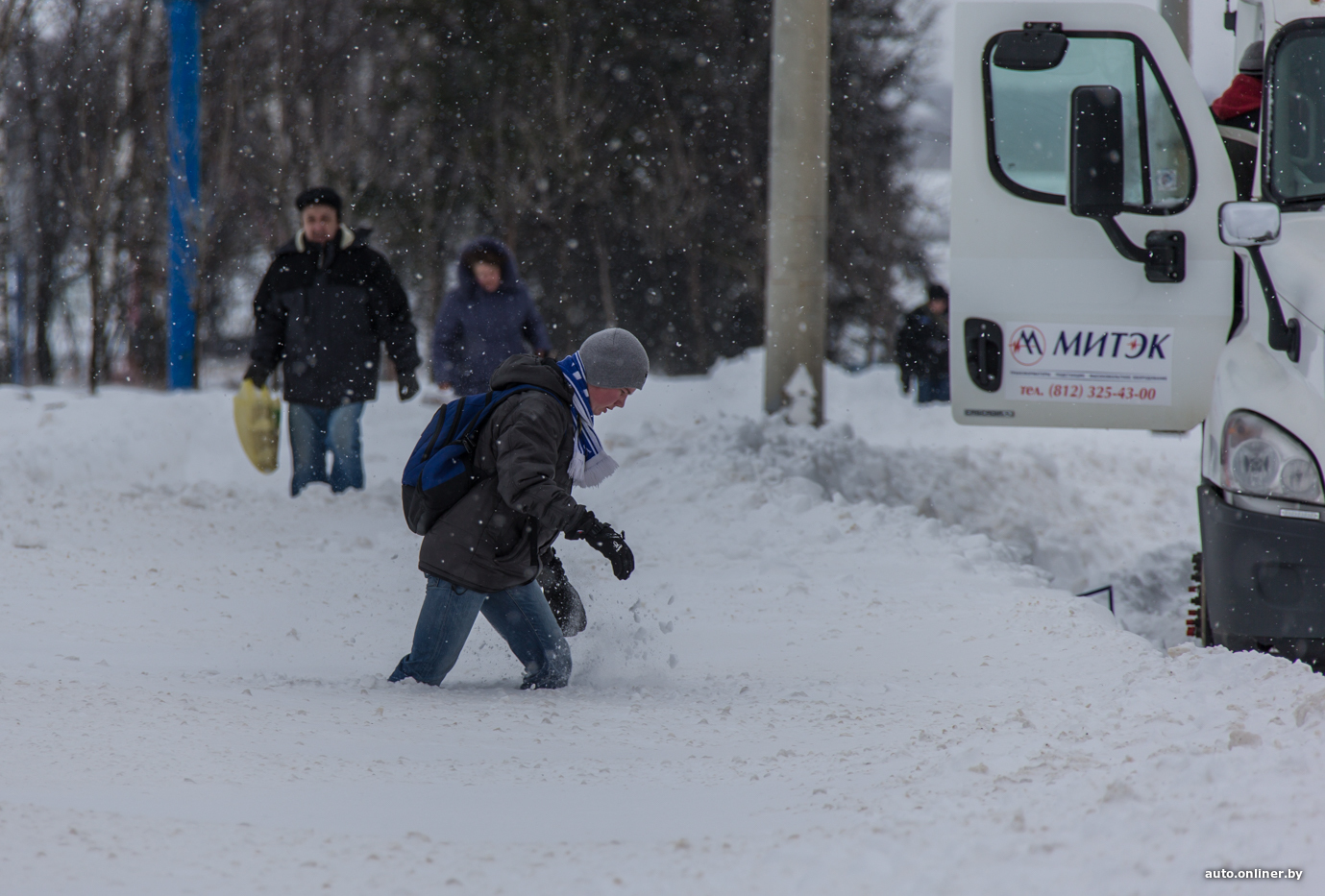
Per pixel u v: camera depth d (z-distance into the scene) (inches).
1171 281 926.4
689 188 4904.0
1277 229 807.7
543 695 721.6
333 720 610.5
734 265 5049.2
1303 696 576.7
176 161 2620.6
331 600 1054.4
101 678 692.1
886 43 5275.6
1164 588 1323.8
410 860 380.5
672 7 4953.3
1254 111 1000.9
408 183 4712.1
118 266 4018.2
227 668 786.2
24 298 4060.0
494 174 4771.2
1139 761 468.8
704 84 4970.5
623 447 1755.7
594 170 4857.3
